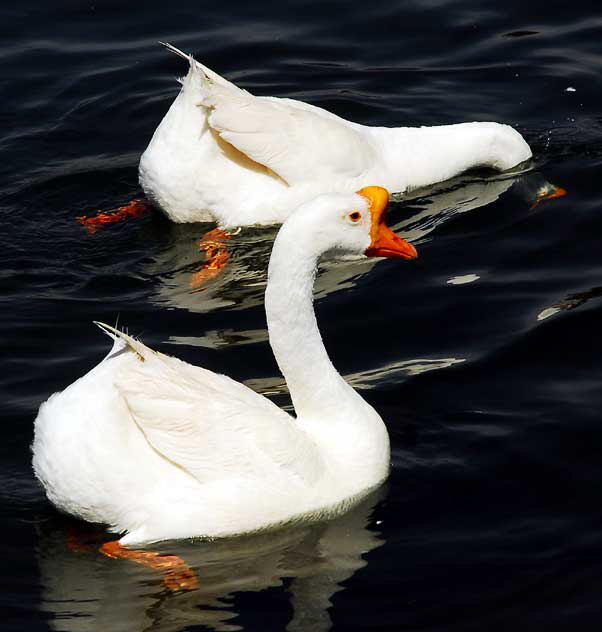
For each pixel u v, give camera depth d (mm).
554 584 9898
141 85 18594
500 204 15938
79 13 20312
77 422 10312
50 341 13211
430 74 18938
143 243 15164
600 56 19094
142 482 10344
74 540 10523
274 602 9859
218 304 13883
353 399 11328
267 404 10938
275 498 10578
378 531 10641
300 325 11055
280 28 20016
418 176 16422
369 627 9562
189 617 9711
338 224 11070
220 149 15219
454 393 12312
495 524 10617
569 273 14250
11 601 9844
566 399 12117
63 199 16109
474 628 9508
